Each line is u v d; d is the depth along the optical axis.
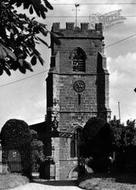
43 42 8.27
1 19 7.74
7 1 7.77
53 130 67.81
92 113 69.88
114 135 54.62
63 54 71.25
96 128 58.94
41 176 66.62
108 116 68.94
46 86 72.00
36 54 8.11
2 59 7.38
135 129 55.44
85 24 72.38
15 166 57.38
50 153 67.38
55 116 68.62
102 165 53.59
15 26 7.85
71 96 70.25
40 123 88.88
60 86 70.38
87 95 70.38
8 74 7.92
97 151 54.72
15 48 7.82
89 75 70.94
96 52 71.94
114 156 53.91
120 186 31.92
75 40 71.75
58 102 69.81
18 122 59.53
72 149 68.31
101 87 70.56
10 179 39.38
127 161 46.09
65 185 40.06
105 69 70.56
